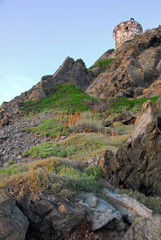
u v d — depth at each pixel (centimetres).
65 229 405
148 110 686
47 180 476
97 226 408
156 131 577
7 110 2845
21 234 356
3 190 476
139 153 601
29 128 1742
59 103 2572
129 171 622
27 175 492
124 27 6512
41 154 1098
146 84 2931
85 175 643
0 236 339
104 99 2572
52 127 1641
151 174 589
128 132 1445
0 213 370
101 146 1094
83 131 1466
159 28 4122
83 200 468
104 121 1803
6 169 908
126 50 4138
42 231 411
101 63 5784
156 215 461
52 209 416
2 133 1739
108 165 688
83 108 2258
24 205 429
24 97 3275
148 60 3281
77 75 4369
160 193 578
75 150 1102
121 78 2978
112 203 494
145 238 379
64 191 466
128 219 443
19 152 1238
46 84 3700
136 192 587
